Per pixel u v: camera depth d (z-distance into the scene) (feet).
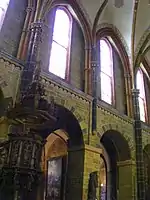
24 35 49.55
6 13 49.06
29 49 47.60
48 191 59.67
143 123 70.54
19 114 37.99
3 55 43.34
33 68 44.75
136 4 69.56
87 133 52.95
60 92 50.42
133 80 71.56
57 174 59.93
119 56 74.43
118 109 66.59
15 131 39.99
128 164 62.34
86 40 63.87
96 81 59.67
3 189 36.29
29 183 35.58
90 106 55.93
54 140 69.72
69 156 53.11
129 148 62.90
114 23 73.61
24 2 53.52
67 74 56.39
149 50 81.51
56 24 58.90
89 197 46.65
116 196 63.52
